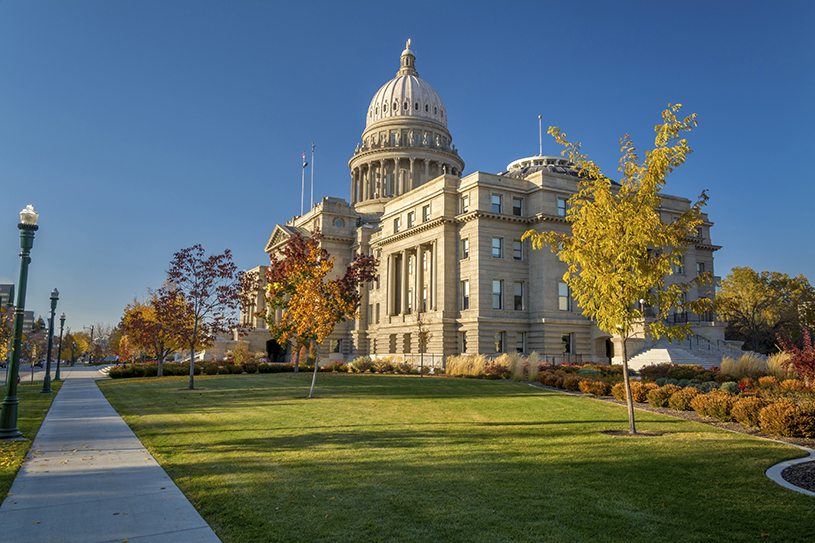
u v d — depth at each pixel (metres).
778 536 8.38
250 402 26.53
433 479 11.62
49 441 16.80
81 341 162.88
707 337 56.50
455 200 61.56
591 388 28.34
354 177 112.25
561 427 18.55
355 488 10.95
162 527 8.95
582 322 58.03
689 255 67.94
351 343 80.56
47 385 35.34
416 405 24.44
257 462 13.39
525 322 58.00
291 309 30.41
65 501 10.39
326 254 32.84
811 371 22.47
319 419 20.67
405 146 104.50
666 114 17.64
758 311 72.19
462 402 25.28
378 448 15.01
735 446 14.92
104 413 23.59
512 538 8.35
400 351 67.75
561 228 58.94
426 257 65.38
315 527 8.80
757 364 33.12
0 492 10.98
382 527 8.78
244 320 108.69
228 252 42.97
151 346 54.19
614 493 10.56
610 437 16.53
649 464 12.88
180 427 19.20
